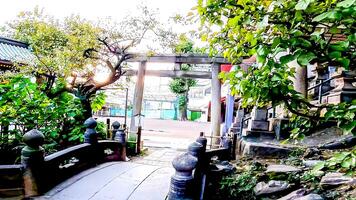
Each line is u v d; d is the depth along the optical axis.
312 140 7.61
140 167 7.61
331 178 5.07
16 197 4.84
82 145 6.94
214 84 14.03
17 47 17.05
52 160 5.48
